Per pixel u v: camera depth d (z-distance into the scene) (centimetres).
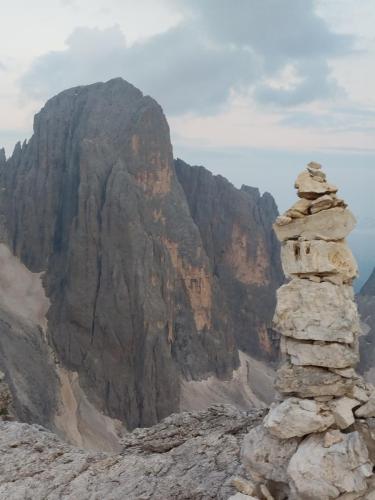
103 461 1962
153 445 2047
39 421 10331
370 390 1356
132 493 1692
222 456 1809
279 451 1323
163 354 12950
